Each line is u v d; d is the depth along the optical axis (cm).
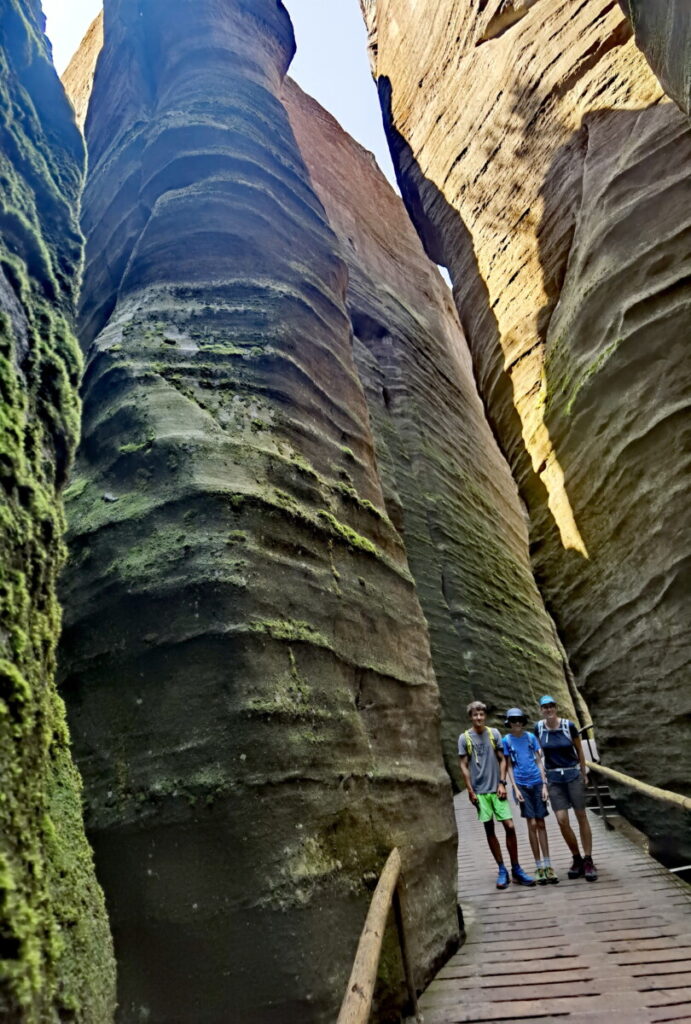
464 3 1714
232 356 595
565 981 406
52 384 196
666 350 884
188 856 342
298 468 540
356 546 553
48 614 170
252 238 723
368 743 450
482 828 1008
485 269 1568
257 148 849
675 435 854
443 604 1595
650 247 933
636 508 920
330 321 750
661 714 888
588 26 1314
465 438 2322
